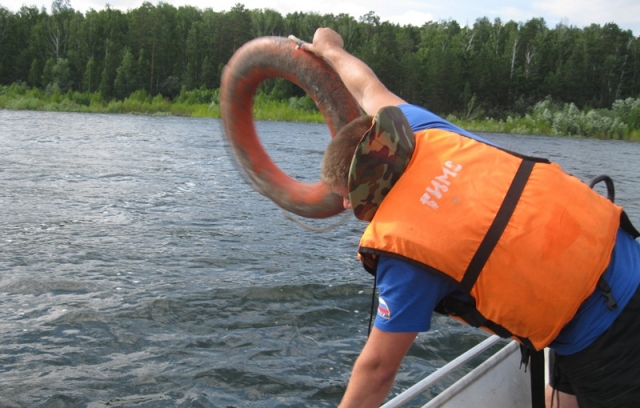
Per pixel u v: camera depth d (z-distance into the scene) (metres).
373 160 1.83
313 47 2.61
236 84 2.74
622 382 1.92
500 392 2.84
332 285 8.81
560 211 1.84
